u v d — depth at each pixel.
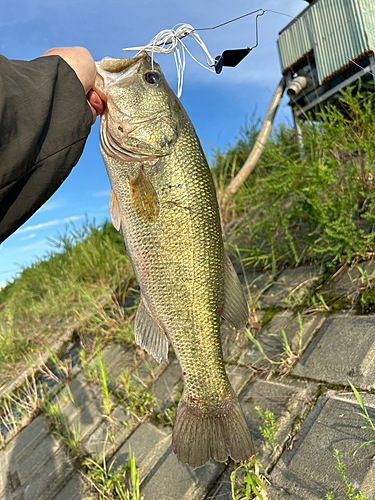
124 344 0.85
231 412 0.37
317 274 0.65
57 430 0.68
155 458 0.50
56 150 0.26
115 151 0.37
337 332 0.50
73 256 1.47
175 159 0.36
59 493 0.54
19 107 0.24
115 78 0.37
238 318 0.39
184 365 0.37
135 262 0.37
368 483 0.31
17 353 1.06
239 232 0.90
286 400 0.45
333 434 0.37
